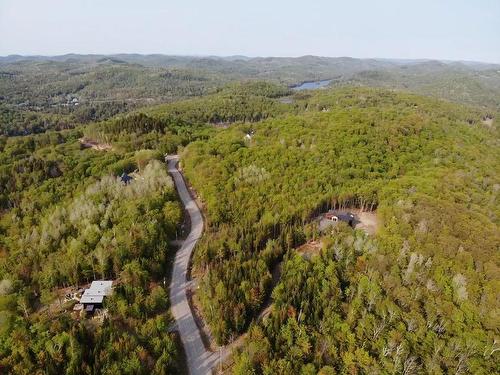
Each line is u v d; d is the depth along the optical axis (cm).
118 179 12138
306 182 12219
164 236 9556
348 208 12081
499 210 11688
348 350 6494
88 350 6069
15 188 12900
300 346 6456
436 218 10000
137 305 7169
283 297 7412
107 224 9738
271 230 10138
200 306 7806
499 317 7344
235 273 8050
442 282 8050
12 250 9312
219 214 10606
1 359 5894
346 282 8175
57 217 10100
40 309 7438
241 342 6988
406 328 7056
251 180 12131
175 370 6212
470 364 6488
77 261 8144
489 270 8325
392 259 8638
